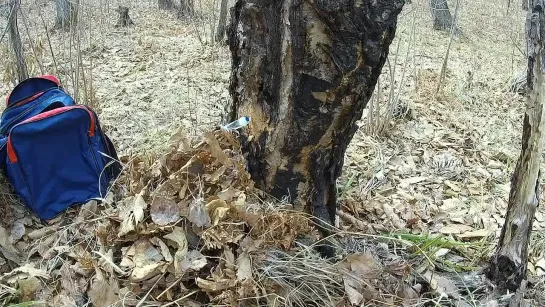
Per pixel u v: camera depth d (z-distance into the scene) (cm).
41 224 249
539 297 213
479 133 399
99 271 187
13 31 302
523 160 195
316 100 187
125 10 766
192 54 594
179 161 203
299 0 172
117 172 269
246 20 187
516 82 506
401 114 415
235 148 209
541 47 181
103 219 212
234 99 210
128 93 444
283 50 182
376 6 167
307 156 202
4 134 263
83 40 559
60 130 247
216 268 181
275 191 211
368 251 217
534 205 198
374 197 286
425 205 285
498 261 209
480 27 793
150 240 185
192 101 421
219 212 186
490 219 274
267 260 191
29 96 274
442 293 204
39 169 247
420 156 355
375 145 358
